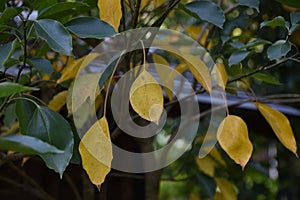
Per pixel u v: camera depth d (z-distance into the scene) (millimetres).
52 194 1996
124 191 2105
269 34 1813
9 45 1002
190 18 1992
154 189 1587
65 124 1033
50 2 1026
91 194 1459
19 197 1952
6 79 1173
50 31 984
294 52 1759
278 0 1151
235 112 1833
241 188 2705
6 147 834
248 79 1931
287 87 2303
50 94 1482
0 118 1578
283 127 1198
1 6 1070
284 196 2760
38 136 1022
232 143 1032
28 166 1959
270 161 2752
